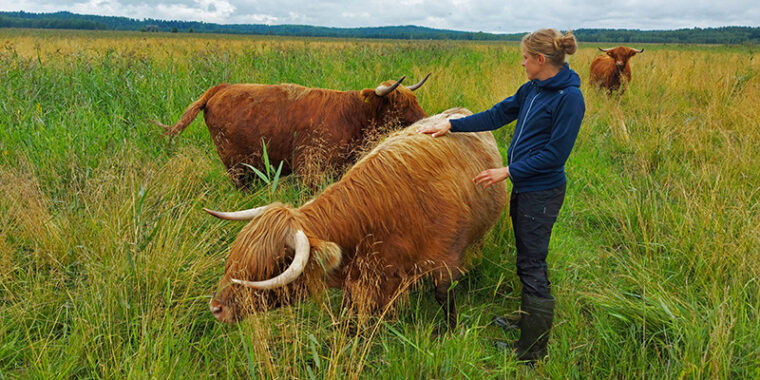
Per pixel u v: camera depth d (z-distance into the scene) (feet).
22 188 11.58
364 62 31.83
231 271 7.51
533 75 7.87
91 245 10.48
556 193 8.24
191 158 14.61
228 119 13.88
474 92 26.63
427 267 8.79
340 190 8.30
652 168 17.37
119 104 20.25
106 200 11.55
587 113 24.34
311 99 13.99
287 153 14.08
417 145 8.73
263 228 7.38
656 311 9.14
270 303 7.97
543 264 8.67
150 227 10.50
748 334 8.07
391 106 14.47
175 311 8.76
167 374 7.50
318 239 7.38
